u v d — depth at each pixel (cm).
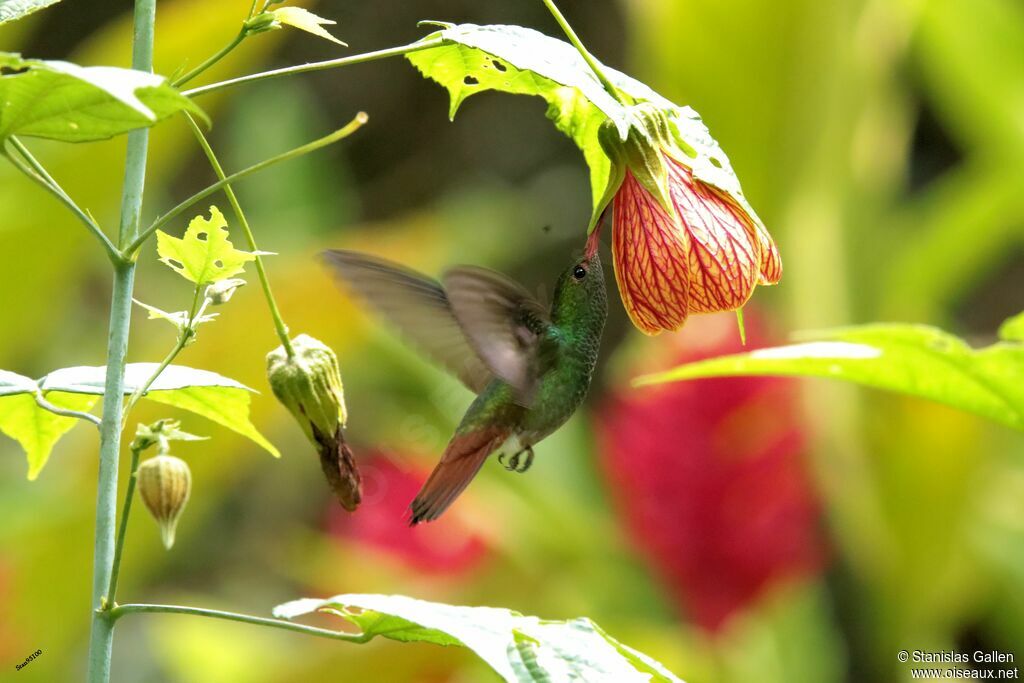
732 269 298
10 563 333
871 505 331
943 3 410
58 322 475
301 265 335
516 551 336
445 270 301
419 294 302
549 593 335
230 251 296
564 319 303
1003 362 302
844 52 333
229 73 335
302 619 373
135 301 297
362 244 388
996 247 399
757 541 327
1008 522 369
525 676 295
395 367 396
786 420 326
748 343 327
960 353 302
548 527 337
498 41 297
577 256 304
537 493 338
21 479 391
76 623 335
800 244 335
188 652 364
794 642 336
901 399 332
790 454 326
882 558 331
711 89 334
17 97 291
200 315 297
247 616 296
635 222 299
